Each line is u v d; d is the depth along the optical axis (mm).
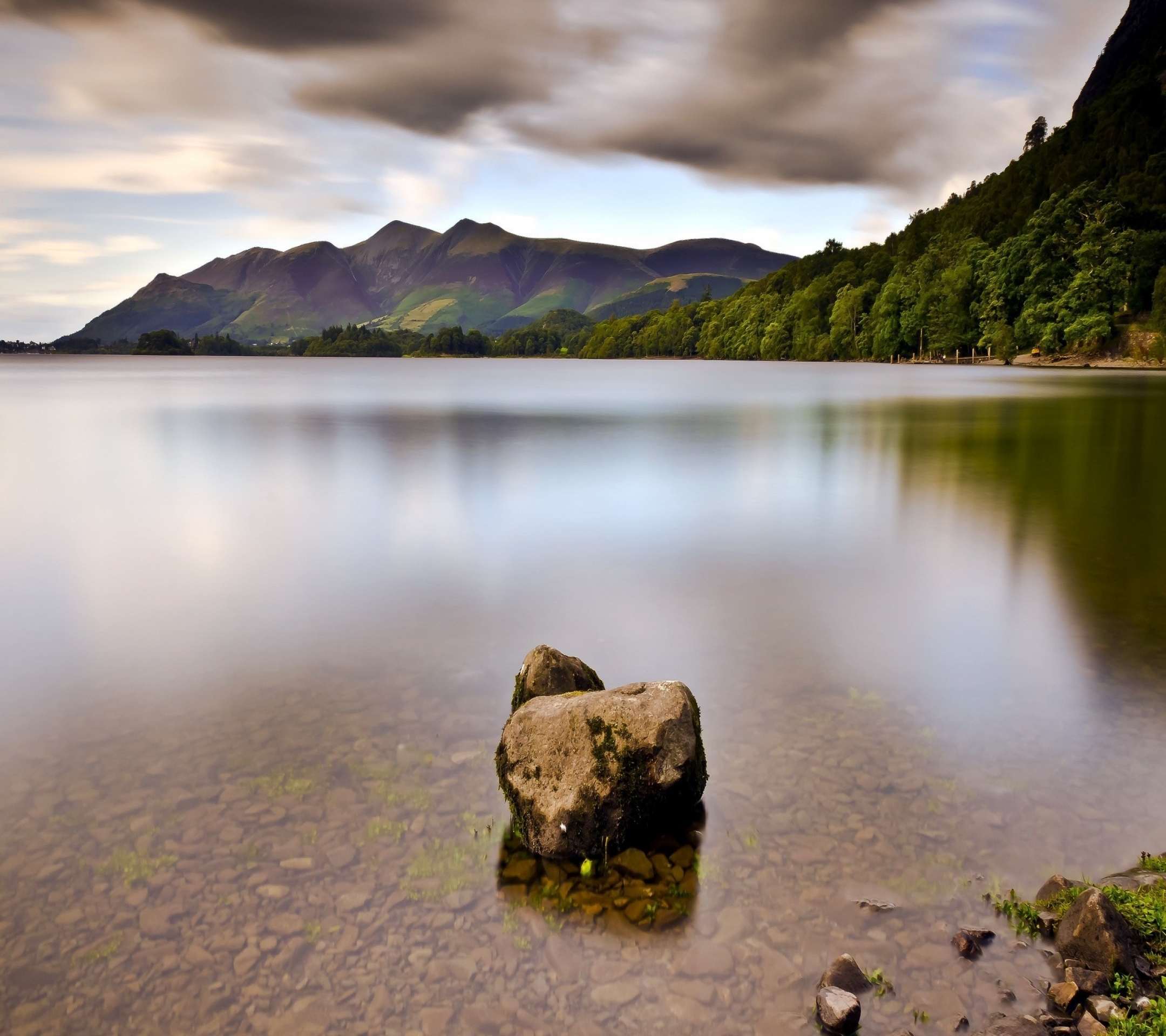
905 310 147250
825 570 16203
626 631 12500
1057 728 8852
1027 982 5137
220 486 27734
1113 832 6816
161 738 8922
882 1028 4777
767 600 14141
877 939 5559
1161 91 188250
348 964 5395
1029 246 123875
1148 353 111938
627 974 5281
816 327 181375
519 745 7023
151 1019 4992
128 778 7984
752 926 5699
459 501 24391
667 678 10484
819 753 8258
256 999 5125
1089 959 5152
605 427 48750
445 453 36469
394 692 10133
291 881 6285
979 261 137625
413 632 12555
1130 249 118062
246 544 19031
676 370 173625
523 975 5281
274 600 14430
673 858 6492
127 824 7145
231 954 5516
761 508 23109
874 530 20016
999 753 8250
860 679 10375
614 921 5785
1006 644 11727
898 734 8711
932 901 5934
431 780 7828
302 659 11414
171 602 14422
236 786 7781
